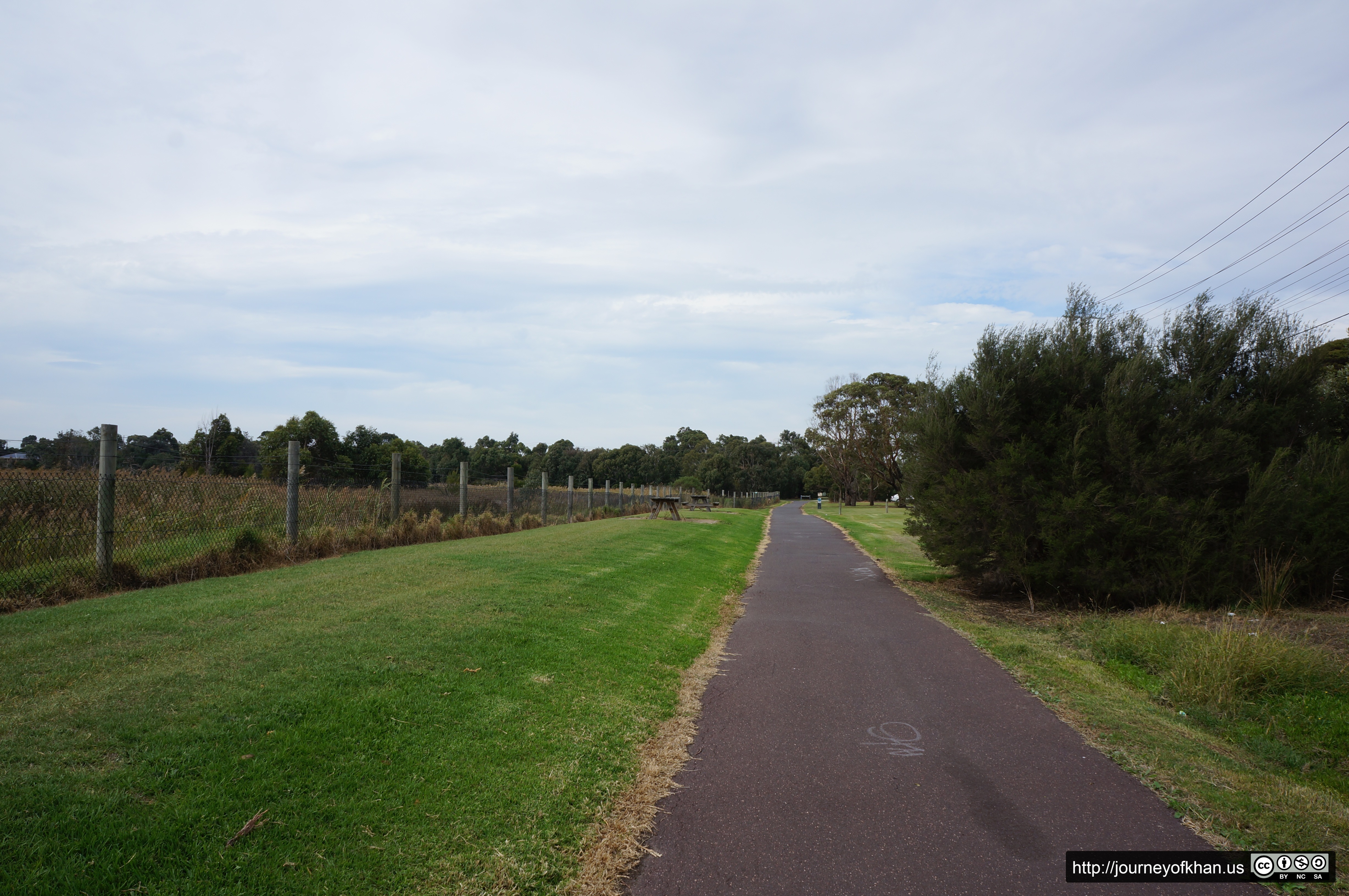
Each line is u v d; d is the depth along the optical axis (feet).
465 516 55.52
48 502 25.18
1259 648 22.34
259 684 14.98
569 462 323.98
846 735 17.85
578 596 29.09
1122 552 34.45
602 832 12.27
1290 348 36.27
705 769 15.47
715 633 29.43
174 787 10.88
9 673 14.57
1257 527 32.35
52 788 10.28
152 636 17.85
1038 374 38.27
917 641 28.94
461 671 17.88
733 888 10.76
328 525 39.58
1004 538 37.22
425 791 12.24
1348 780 16.03
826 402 262.06
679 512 119.14
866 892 10.73
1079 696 21.45
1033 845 12.37
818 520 129.49
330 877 9.74
